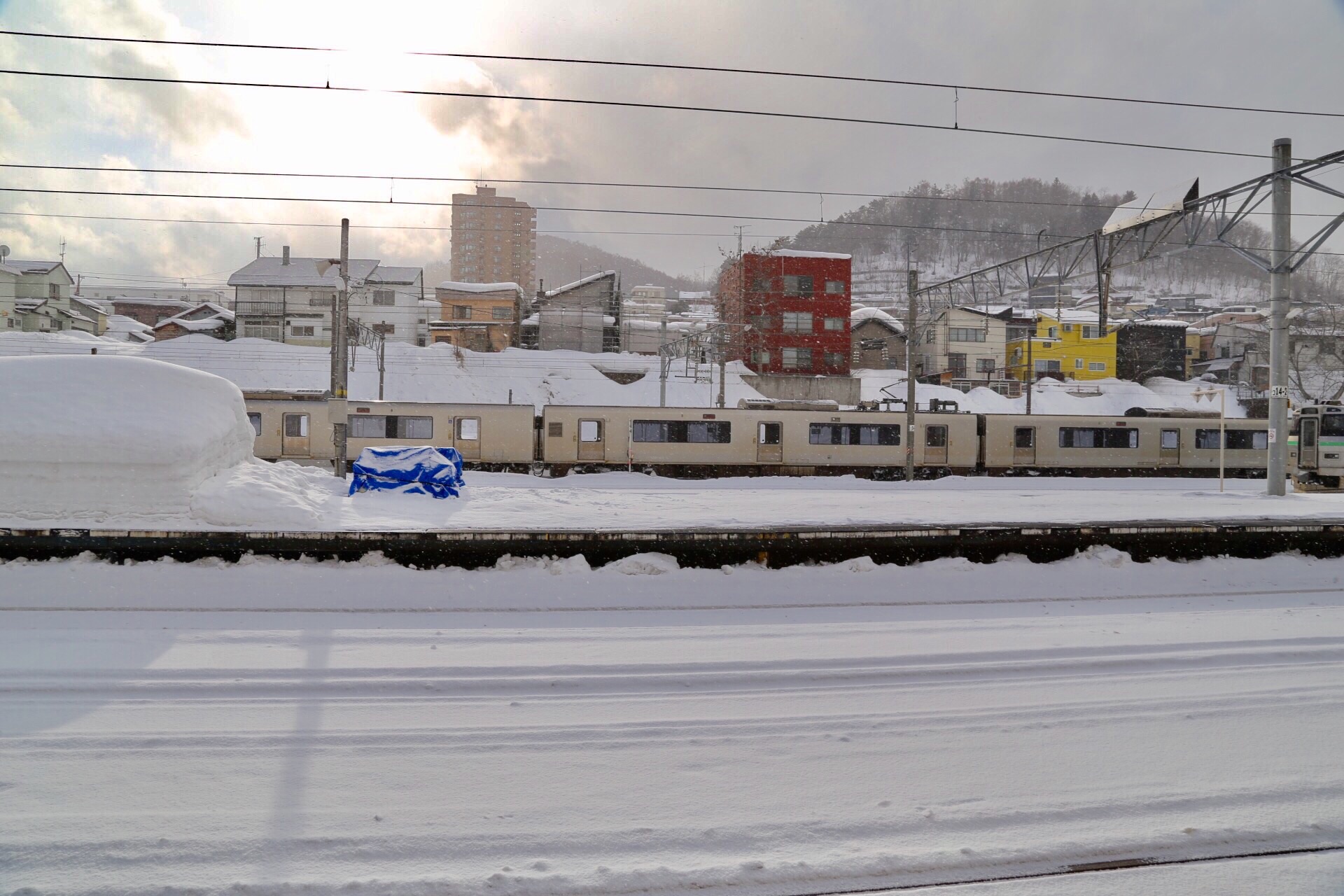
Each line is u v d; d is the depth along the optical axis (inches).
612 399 1850.4
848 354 2038.6
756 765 186.7
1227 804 171.5
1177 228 665.6
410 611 342.6
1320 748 200.8
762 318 2004.2
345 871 141.6
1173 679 253.3
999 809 167.5
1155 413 1289.4
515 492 583.2
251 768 179.6
